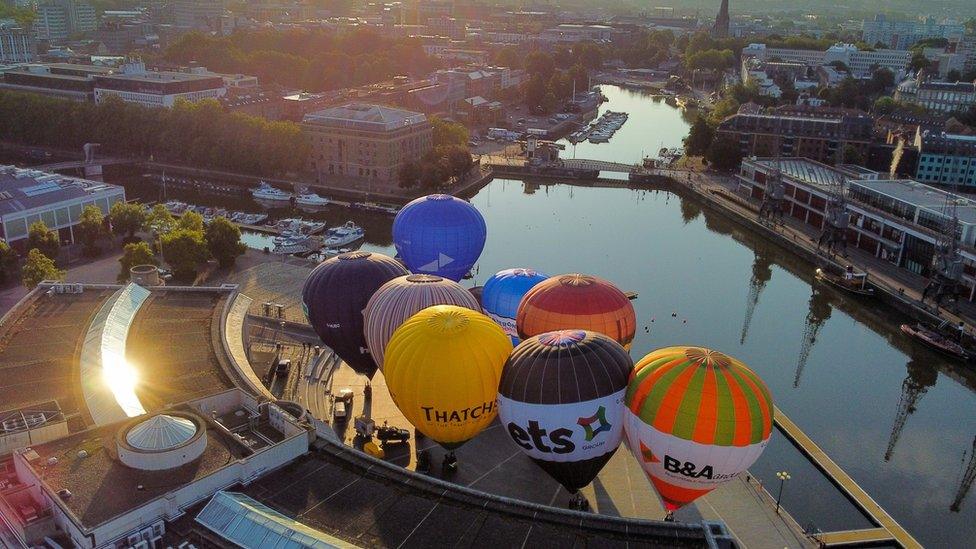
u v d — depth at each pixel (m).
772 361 188.00
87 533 83.50
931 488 139.25
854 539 119.94
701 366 102.88
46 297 155.75
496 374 114.81
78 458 96.06
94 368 124.75
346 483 99.69
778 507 124.69
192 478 93.81
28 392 118.62
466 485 126.56
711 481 105.75
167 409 107.19
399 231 174.88
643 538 91.50
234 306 159.50
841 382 179.50
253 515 90.38
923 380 183.88
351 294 143.00
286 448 102.62
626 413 108.94
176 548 87.38
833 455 148.88
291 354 166.50
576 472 114.50
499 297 147.00
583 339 111.50
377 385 157.25
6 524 91.44
